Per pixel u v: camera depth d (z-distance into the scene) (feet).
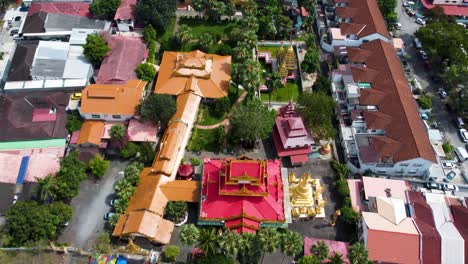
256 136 391.04
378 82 450.71
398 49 518.37
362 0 549.95
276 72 449.06
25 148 388.57
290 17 561.02
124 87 421.59
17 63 460.14
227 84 450.71
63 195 346.13
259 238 293.84
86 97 411.34
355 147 409.28
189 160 401.90
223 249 312.29
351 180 385.50
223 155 409.08
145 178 363.97
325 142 423.23
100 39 463.42
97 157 379.14
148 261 328.08
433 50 498.28
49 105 421.18
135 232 323.16
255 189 337.11
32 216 318.86
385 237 327.67
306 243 337.11
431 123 449.06
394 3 558.15
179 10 566.77
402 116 410.93
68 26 508.12
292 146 398.21
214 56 473.67
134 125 406.62
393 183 378.32
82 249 336.90
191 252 337.31
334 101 442.91
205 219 333.62
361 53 483.51
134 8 524.93
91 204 366.84
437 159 409.69
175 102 419.33
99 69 467.52
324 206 375.66
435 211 354.13
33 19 507.71
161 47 499.92
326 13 564.71
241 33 491.31
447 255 323.57
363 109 433.07
